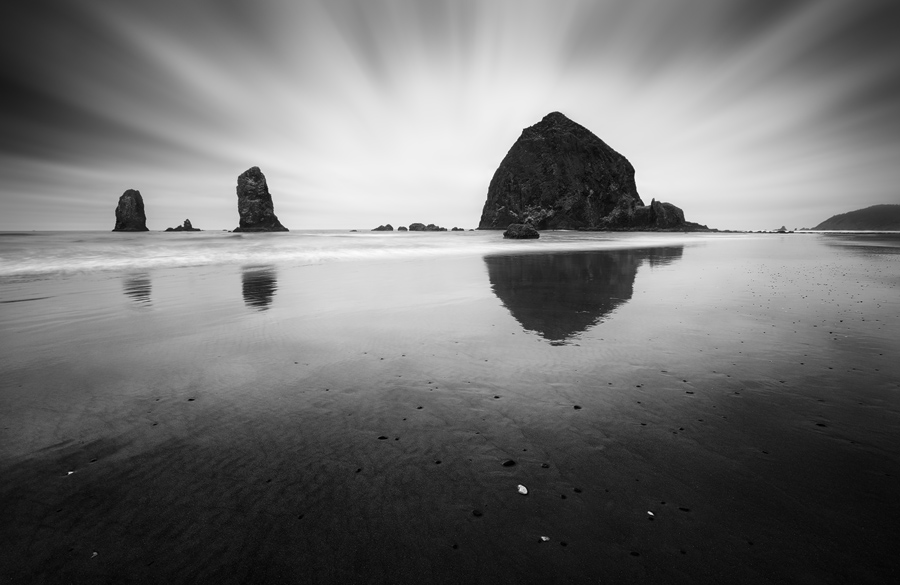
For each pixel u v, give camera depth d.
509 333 7.59
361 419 4.19
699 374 5.34
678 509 2.75
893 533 2.49
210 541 2.54
